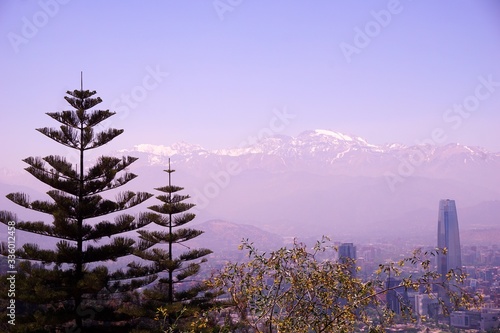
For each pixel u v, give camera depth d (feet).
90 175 64.90
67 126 64.13
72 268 66.64
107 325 69.41
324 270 22.70
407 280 22.07
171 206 75.41
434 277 21.89
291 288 22.52
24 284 61.87
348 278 22.43
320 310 22.62
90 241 66.85
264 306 22.94
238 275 23.44
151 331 66.85
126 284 70.54
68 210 64.13
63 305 68.18
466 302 21.47
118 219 67.62
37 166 63.62
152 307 68.74
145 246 74.13
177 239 76.64
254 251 23.41
